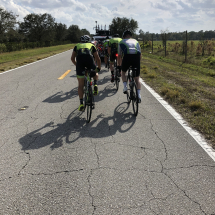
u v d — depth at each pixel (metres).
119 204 2.28
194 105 5.09
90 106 4.28
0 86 7.56
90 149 3.40
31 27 73.00
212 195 2.39
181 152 3.28
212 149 3.36
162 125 4.24
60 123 4.41
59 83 7.98
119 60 5.14
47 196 2.41
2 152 3.33
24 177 2.74
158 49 26.89
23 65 12.99
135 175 2.75
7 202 2.33
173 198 2.35
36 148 3.44
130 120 4.52
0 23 50.12
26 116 4.79
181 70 11.25
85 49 4.50
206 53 19.72
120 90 6.96
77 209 2.22
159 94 6.44
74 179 2.69
